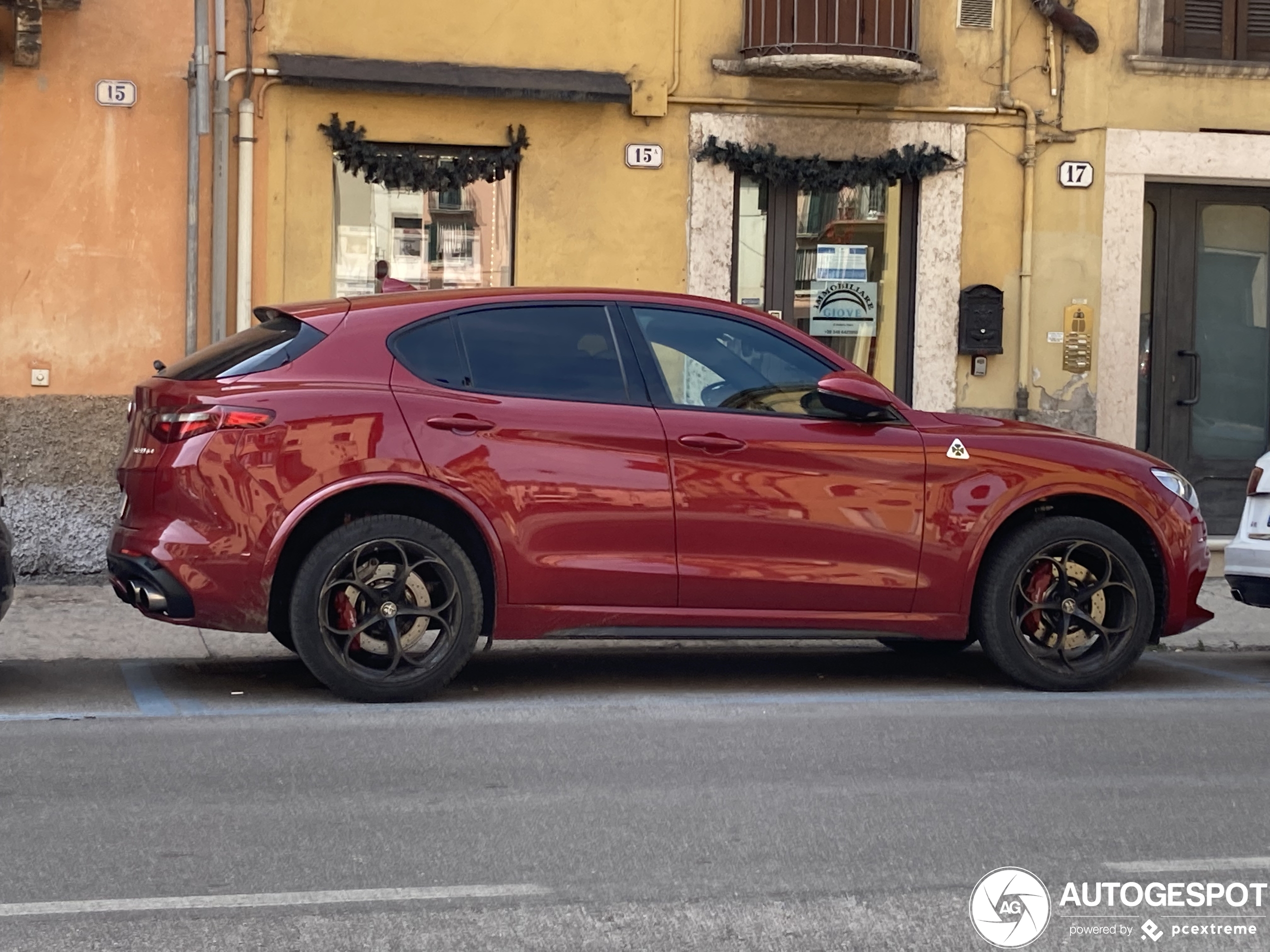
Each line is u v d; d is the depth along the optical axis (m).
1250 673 8.70
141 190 11.27
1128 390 12.85
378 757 5.95
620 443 7.12
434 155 11.85
